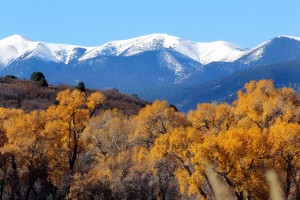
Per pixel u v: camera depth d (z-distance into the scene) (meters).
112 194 62.75
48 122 67.19
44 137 65.56
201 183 49.03
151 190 64.31
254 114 68.62
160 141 54.66
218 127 71.06
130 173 64.94
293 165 52.38
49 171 65.62
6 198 68.31
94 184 62.22
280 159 51.41
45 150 65.81
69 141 67.62
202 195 49.94
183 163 52.97
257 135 50.31
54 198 64.88
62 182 63.97
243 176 47.34
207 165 12.66
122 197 63.16
